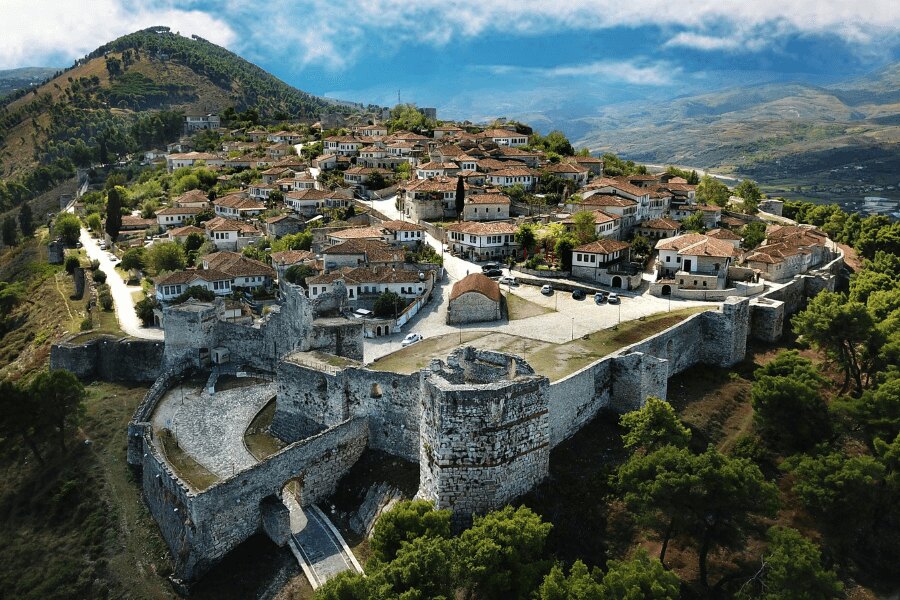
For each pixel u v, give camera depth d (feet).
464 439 196.03
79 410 314.96
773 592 185.57
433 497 202.90
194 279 477.36
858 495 221.87
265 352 358.43
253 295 486.38
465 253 561.02
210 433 289.53
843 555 226.99
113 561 239.91
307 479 240.32
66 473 292.81
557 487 220.43
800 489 230.27
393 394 246.68
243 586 212.64
